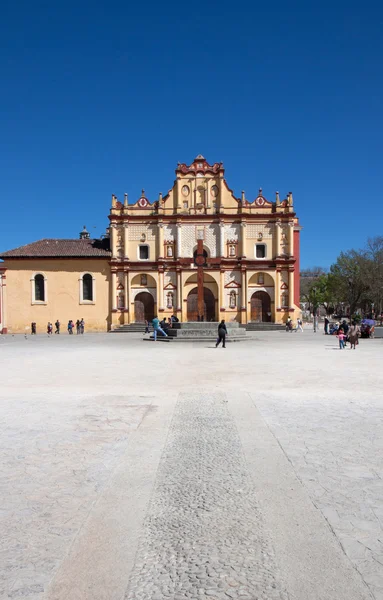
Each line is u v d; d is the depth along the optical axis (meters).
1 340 41.81
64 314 56.28
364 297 82.25
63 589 3.79
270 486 5.85
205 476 6.23
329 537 4.56
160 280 56.91
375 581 3.84
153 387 13.47
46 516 5.09
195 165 57.91
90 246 59.09
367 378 15.12
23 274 55.97
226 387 13.38
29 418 9.59
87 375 16.23
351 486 5.82
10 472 6.44
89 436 8.22
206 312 57.81
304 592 3.70
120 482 6.05
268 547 4.39
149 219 57.38
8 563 4.16
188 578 3.91
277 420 9.25
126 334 50.84
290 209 57.44
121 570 4.05
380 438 7.91
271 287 57.78
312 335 45.38
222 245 57.12
